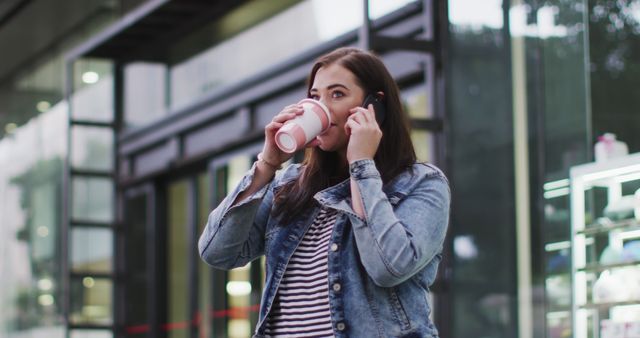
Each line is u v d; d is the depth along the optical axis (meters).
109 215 11.52
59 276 12.57
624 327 4.46
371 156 2.48
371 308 2.42
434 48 7.05
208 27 10.16
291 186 2.63
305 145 2.56
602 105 5.66
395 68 7.48
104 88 11.62
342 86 2.59
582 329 4.64
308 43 8.55
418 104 7.38
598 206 4.68
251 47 9.43
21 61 14.08
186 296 10.80
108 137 11.62
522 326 6.09
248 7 9.50
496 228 6.34
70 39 12.87
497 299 6.27
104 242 11.46
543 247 5.95
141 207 11.43
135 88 11.38
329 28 8.25
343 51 2.64
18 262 13.78
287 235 2.54
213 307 9.73
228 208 2.61
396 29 7.44
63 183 12.14
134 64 11.39
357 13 7.88
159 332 11.12
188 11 10.10
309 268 2.49
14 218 14.02
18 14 13.36
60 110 12.91
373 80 2.61
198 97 10.23
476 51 6.58
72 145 11.37
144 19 10.32
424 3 7.11
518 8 6.27
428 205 2.48
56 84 13.12
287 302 2.50
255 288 9.09
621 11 5.63
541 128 6.03
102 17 12.06
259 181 2.64
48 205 13.07
